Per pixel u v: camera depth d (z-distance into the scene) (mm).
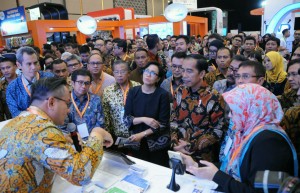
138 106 2096
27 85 2246
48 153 945
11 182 938
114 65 2285
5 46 8781
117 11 11312
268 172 836
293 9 7734
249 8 17906
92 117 2084
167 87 2527
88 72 2080
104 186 1231
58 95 1065
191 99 1828
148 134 2027
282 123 1552
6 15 8891
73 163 970
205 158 1781
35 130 965
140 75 2994
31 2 13492
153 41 3418
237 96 1090
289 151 932
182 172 1224
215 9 12352
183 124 1856
